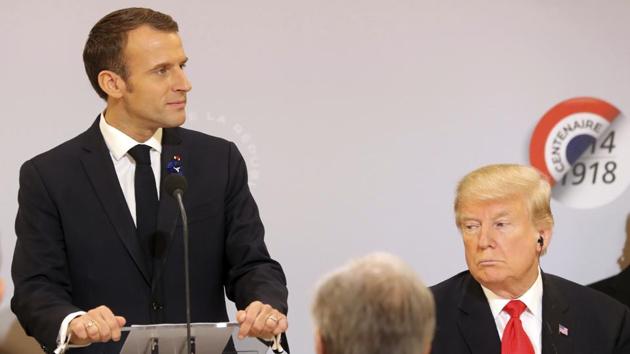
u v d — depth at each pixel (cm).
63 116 751
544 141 827
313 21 795
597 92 837
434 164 812
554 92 831
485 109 821
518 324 493
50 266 530
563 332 493
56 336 477
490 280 486
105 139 556
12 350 730
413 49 811
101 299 533
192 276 548
